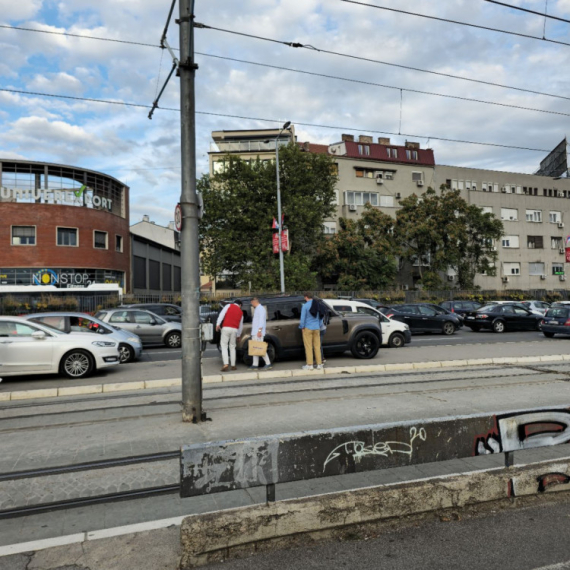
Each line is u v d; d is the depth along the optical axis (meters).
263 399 8.53
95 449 6.00
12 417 7.67
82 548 3.71
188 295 7.11
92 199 37.41
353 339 13.01
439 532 3.75
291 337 12.23
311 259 37.75
